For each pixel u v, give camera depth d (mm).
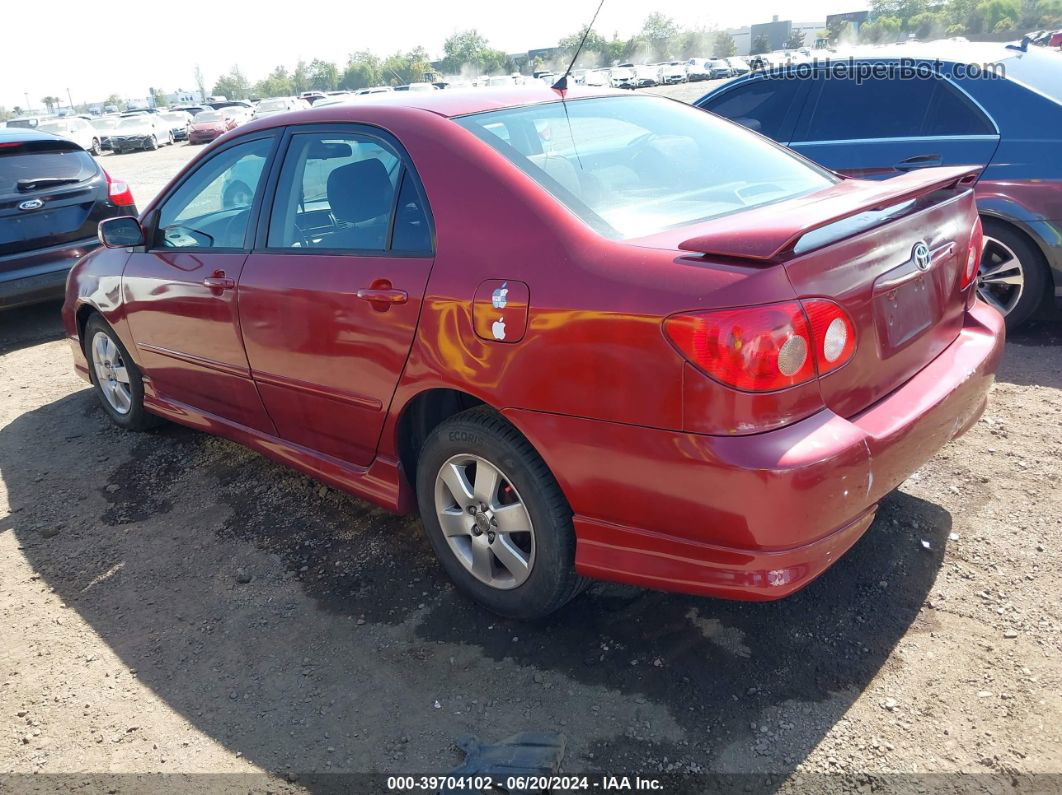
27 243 6660
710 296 2049
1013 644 2533
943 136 4930
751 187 2887
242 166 3514
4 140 6656
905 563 2943
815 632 2650
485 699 2504
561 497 2525
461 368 2564
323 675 2670
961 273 2809
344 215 3002
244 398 3602
